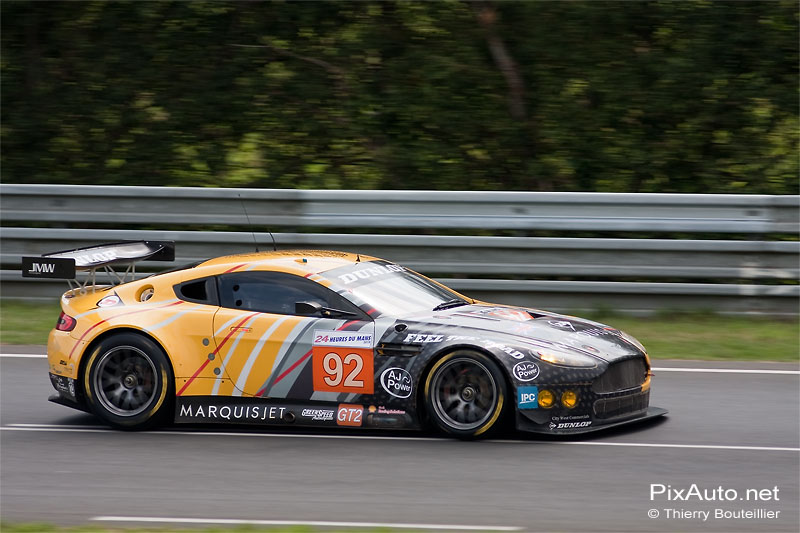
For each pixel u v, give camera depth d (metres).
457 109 53.72
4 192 44.84
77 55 56.38
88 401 26.75
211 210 43.56
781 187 52.09
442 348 24.42
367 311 25.53
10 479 22.12
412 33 54.47
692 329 39.28
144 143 55.75
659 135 53.25
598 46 53.00
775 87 52.25
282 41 55.75
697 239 42.31
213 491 20.97
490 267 41.62
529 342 24.56
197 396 26.08
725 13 52.12
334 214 42.66
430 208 42.25
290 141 55.28
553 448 23.92
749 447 24.16
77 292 29.41
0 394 31.00
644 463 22.70
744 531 18.17
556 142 52.91
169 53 55.75
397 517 19.02
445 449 23.95
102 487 21.42
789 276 40.50
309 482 21.48
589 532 18.06
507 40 53.78
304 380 25.42
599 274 41.22
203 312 26.38
